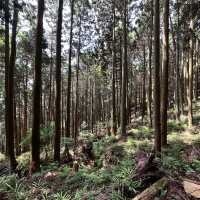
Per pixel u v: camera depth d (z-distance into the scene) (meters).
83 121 41.47
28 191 8.38
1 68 24.27
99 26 23.31
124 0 18.58
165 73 11.83
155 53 11.02
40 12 10.56
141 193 6.32
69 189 8.16
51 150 14.66
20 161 14.02
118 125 25.45
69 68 20.25
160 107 11.99
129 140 14.05
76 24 23.42
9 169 11.42
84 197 7.09
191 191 6.22
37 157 10.55
